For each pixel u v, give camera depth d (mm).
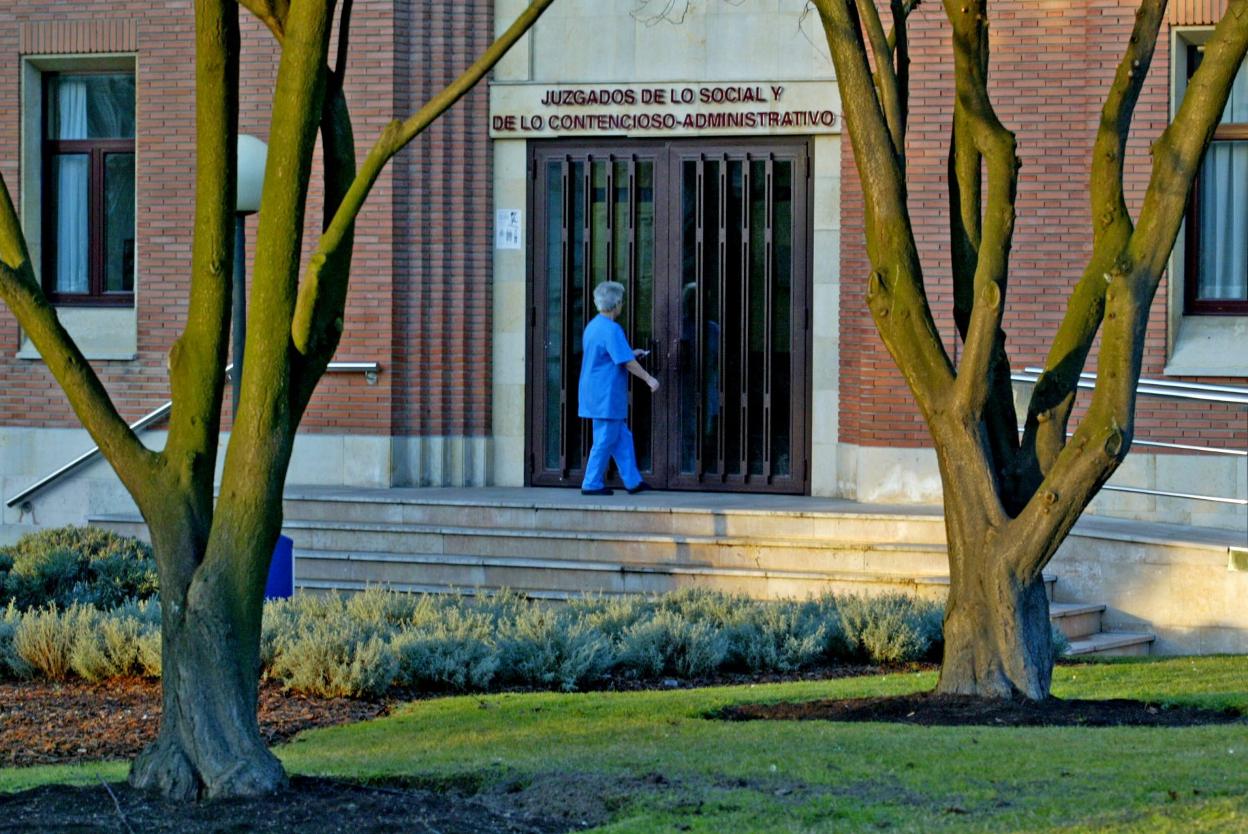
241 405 7770
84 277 20844
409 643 12148
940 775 7789
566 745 9266
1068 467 9945
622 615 13812
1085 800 7180
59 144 20766
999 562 10219
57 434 20172
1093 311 10391
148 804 7500
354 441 19281
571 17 19234
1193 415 17453
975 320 10016
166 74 19766
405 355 19297
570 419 19531
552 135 19266
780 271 19016
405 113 19156
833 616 13742
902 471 17953
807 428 18906
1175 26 17453
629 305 19344
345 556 17000
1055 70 17750
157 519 7836
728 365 19141
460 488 19234
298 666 12062
